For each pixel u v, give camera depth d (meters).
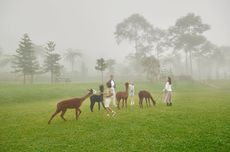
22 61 55.09
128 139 10.32
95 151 9.05
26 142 10.52
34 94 32.69
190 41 76.69
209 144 9.31
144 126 12.44
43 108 21.36
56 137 11.10
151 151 8.82
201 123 12.68
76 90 38.72
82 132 11.77
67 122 14.24
